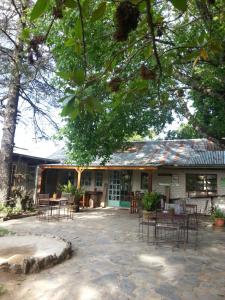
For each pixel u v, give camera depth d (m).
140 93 2.79
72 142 11.56
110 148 11.77
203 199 15.22
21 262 5.33
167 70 3.04
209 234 9.88
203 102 12.12
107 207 17.42
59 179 19.75
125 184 17.47
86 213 14.65
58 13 1.53
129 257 6.59
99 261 6.18
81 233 9.38
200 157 15.87
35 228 10.11
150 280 5.14
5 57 12.34
